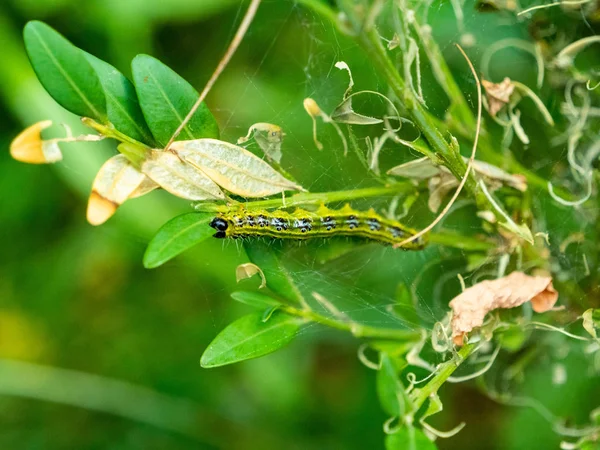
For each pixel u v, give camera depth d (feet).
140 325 1.23
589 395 1.01
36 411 1.22
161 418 1.18
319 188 0.97
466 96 0.99
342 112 0.82
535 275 0.86
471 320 0.81
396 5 0.83
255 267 0.82
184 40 1.14
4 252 1.22
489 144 0.89
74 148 1.11
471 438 1.10
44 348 1.24
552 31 0.92
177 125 0.78
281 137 0.82
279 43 1.11
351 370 1.17
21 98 1.11
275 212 0.85
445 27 1.00
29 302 1.24
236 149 0.79
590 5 0.89
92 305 1.25
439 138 0.79
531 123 0.95
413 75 0.98
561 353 0.96
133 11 1.11
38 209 1.21
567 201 0.89
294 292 0.82
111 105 0.78
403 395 0.76
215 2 1.11
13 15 1.11
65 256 1.23
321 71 1.06
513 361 0.95
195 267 1.14
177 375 1.19
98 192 0.77
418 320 0.88
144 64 0.78
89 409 1.21
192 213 0.80
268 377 1.16
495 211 0.84
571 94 0.93
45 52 0.75
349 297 1.00
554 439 1.02
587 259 0.89
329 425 1.13
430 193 0.85
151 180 0.79
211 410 1.17
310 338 1.16
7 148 1.19
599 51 0.93
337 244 0.90
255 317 0.81
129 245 1.21
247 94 1.11
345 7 0.76
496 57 1.00
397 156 0.95
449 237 0.88
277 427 1.14
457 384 1.11
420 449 0.75
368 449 1.10
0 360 1.21
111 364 1.22
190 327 1.21
